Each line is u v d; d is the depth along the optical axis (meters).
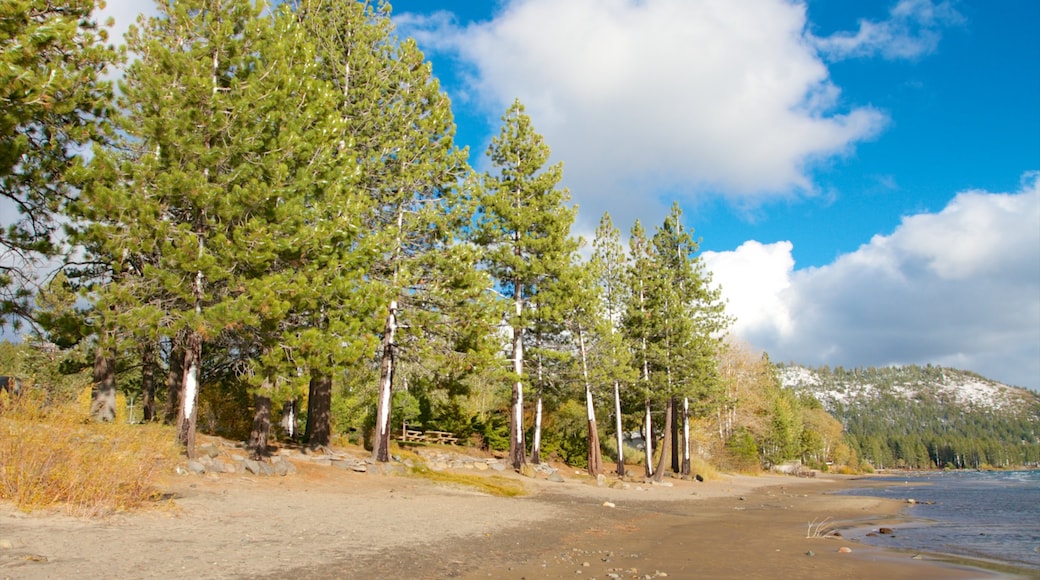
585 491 27.89
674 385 39.66
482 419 40.75
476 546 11.70
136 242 14.57
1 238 14.12
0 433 10.44
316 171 17.81
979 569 11.46
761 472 67.81
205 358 24.50
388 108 24.66
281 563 8.62
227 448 20.30
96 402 20.34
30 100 11.44
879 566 11.60
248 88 16.41
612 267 41.09
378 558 9.66
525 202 33.88
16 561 7.31
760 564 11.44
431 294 24.53
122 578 7.06
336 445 28.03
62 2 13.23
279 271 17.34
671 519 20.02
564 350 36.22
